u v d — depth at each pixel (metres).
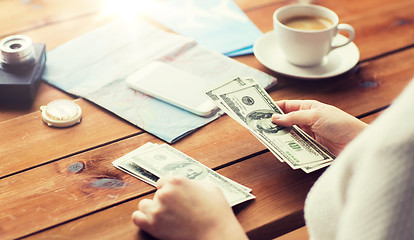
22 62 1.14
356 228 0.54
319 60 1.26
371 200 0.53
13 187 0.91
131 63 1.26
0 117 1.08
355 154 0.56
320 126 0.98
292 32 1.20
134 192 0.91
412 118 0.50
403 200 0.51
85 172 0.95
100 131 1.06
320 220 0.68
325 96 1.19
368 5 1.55
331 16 1.26
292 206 0.89
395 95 1.19
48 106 1.09
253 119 1.03
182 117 1.09
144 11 1.49
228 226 0.77
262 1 1.57
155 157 0.97
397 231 0.52
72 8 1.50
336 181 0.60
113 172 0.95
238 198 0.89
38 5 1.50
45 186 0.92
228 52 1.33
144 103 1.13
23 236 0.82
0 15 1.44
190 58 1.29
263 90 1.11
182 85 1.18
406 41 1.40
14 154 0.99
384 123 0.52
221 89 1.09
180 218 0.77
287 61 1.29
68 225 0.84
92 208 0.87
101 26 1.42
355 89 1.21
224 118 1.10
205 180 0.92
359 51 1.35
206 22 1.45
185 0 1.55
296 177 0.95
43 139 1.03
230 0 1.56
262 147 1.03
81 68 1.24
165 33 1.38
